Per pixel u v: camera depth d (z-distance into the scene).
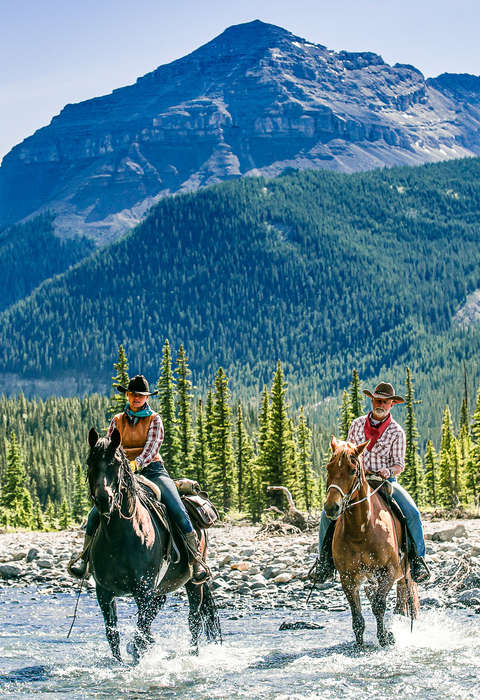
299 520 32.75
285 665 10.48
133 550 10.27
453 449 90.56
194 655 11.25
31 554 23.75
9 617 15.23
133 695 9.19
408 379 90.44
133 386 11.14
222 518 63.75
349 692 9.05
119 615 15.66
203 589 12.15
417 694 8.89
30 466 192.62
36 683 9.78
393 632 12.19
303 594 16.83
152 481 11.45
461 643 11.46
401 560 11.71
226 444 76.31
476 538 24.69
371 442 11.97
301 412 90.38
